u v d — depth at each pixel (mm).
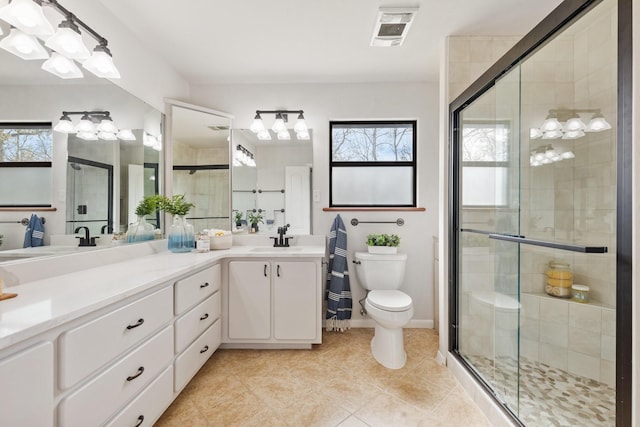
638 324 819
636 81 829
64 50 1263
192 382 1806
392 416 1512
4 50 1207
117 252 1780
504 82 1604
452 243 2002
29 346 797
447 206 2059
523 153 1527
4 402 730
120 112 1846
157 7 1694
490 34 1982
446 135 2057
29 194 1299
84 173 1582
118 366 1119
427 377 1874
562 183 1345
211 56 2242
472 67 2014
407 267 2695
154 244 2139
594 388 1263
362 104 2688
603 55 1121
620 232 875
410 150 2805
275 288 2176
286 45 2096
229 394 1687
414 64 2373
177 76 2500
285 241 2566
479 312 1794
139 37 2000
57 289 1151
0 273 1169
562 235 1367
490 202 1734
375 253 2551
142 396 1259
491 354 1688
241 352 2195
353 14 1759
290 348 2246
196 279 1763
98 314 1035
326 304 2701
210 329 1976
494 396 1517
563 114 1345
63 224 1454
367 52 2189
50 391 848
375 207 2752
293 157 2715
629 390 836
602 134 1190
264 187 2713
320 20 1816
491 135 1710
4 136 1207
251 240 2674
